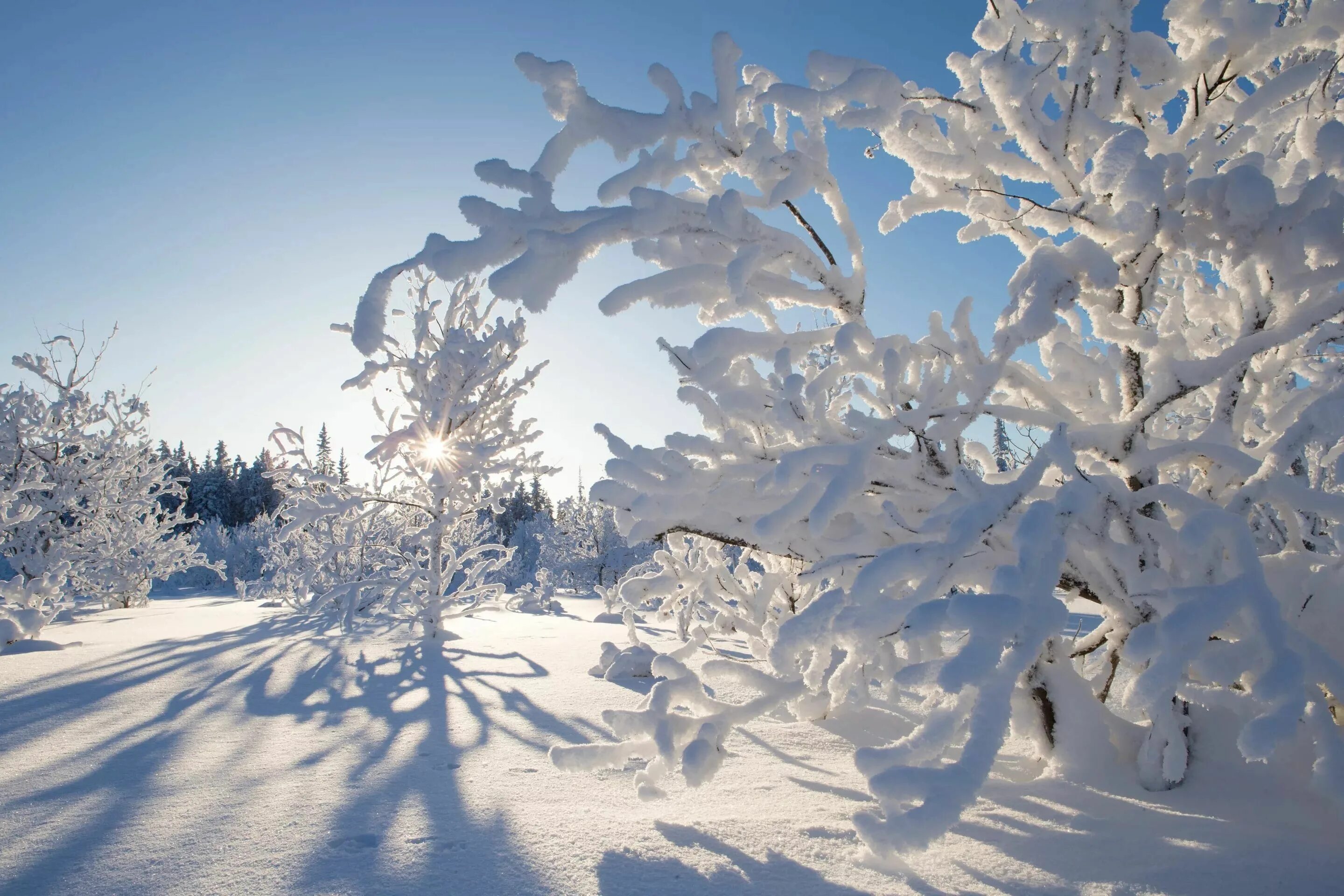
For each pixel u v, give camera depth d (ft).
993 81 7.86
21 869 6.48
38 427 49.52
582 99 7.28
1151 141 8.48
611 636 28.04
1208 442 7.47
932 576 5.41
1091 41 7.98
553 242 6.82
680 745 7.22
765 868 5.82
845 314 7.82
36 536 48.24
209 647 24.62
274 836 7.17
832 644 6.29
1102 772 7.39
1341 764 5.12
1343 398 6.28
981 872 5.48
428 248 7.00
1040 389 7.86
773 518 6.42
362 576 42.70
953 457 7.34
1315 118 8.16
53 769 10.06
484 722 12.85
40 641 25.71
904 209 8.82
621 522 7.97
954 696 5.80
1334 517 6.37
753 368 8.61
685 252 7.84
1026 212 7.81
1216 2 7.82
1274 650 5.17
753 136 7.79
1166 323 9.02
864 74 7.48
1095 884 5.10
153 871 6.36
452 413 32.65
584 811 7.65
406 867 6.22
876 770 4.90
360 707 14.48
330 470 36.65
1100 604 7.66
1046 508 5.16
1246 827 5.96
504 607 31.81
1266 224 6.72
